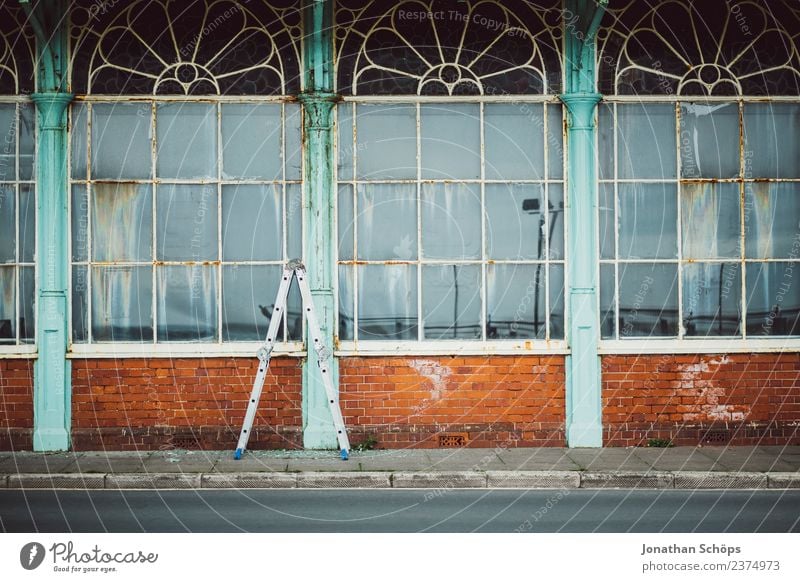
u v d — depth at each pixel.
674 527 10.34
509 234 14.14
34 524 10.45
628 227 14.21
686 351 14.14
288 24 13.99
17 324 13.99
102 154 14.00
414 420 14.02
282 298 13.53
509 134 14.12
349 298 14.09
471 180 14.13
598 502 11.56
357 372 14.02
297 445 13.95
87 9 13.95
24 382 13.91
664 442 14.09
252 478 12.42
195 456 13.55
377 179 14.08
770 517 10.78
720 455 13.51
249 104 14.03
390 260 14.10
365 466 12.87
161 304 14.06
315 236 13.95
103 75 13.99
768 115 14.28
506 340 14.12
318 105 13.92
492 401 14.06
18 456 13.56
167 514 10.91
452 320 14.13
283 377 13.98
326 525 10.42
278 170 14.05
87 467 12.85
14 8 13.91
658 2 14.16
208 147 14.05
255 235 14.06
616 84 14.17
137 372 13.98
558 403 14.09
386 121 14.08
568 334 14.12
